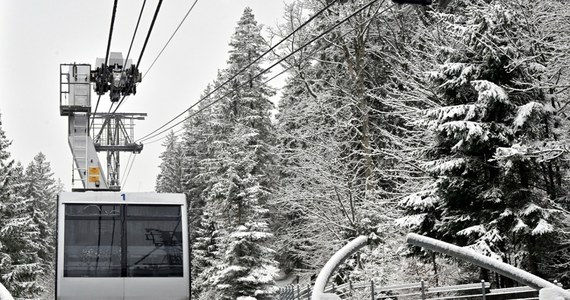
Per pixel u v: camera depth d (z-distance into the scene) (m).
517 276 7.95
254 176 41.88
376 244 31.97
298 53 43.19
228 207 40.94
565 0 25.53
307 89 44.31
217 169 53.16
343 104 42.50
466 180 23.20
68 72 28.53
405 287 24.83
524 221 22.14
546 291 7.72
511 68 23.23
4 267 48.66
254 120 53.78
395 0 10.03
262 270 38.69
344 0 16.77
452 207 23.98
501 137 22.59
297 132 42.91
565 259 23.64
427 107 31.41
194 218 71.94
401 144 33.31
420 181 31.39
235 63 56.47
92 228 19.11
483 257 8.05
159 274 19.16
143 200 19.70
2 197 51.47
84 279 18.61
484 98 22.72
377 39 44.72
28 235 61.44
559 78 24.08
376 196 35.06
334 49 44.53
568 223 22.83
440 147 24.92
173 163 82.56
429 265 28.33
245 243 39.03
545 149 21.34
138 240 19.31
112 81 26.02
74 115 28.48
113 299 18.69
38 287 51.31
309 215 39.09
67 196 19.31
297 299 36.00
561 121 23.98
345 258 8.34
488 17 23.61
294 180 40.97
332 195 38.12
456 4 33.41
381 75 44.75
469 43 23.98
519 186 22.56
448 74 24.45
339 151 39.44
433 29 33.94
